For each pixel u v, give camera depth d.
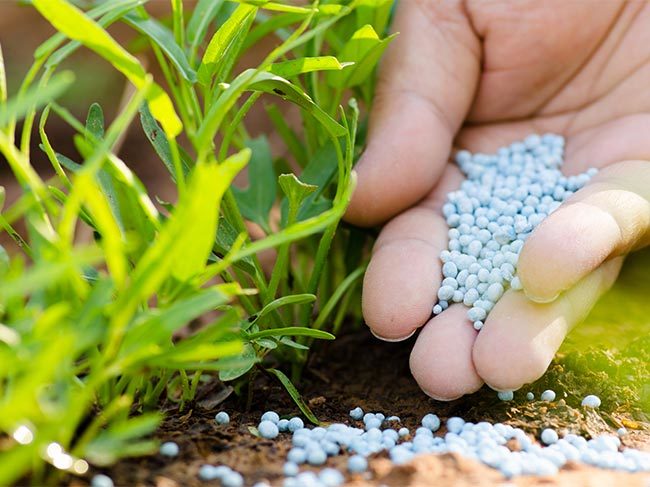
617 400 0.29
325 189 0.34
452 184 0.34
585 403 0.28
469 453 0.26
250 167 0.34
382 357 0.34
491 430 0.27
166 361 0.24
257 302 0.34
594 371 0.30
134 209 0.28
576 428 0.27
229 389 0.30
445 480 0.24
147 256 0.23
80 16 0.23
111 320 0.24
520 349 0.27
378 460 0.25
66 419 0.22
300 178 0.32
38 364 0.21
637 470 0.26
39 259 0.25
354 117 0.29
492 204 0.32
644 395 0.29
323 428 0.28
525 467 0.25
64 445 0.23
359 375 0.33
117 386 0.26
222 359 0.27
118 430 0.23
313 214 0.31
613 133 0.34
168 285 0.25
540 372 0.27
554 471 0.25
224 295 0.23
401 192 0.32
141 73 0.24
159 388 0.28
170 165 0.28
